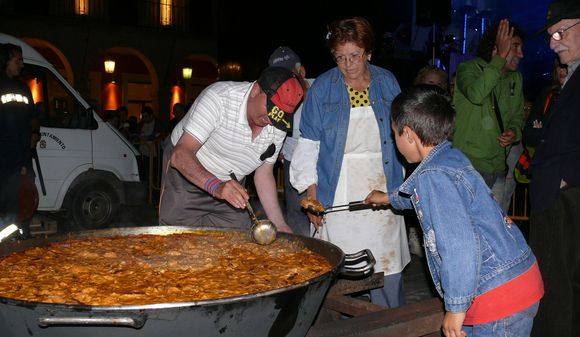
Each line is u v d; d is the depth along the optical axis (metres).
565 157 2.95
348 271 2.59
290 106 2.85
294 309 2.12
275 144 3.28
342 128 3.45
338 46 3.25
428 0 11.20
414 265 6.36
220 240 3.22
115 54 21.31
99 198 8.25
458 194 2.19
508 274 2.30
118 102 21.58
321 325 2.53
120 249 3.01
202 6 22.28
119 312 1.79
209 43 22.23
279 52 4.65
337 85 3.47
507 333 2.32
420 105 2.34
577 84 2.94
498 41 4.29
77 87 20.00
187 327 1.89
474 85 4.31
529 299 2.32
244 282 2.45
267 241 3.00
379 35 13.82
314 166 3.58
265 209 3.49
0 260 2.76
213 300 1.87
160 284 2.40
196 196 3.44
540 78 15.05
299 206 4.43
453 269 2.13
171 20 21.80
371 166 3.52
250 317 1.98
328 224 3.59
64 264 2.71
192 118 3.07
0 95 5.71
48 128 7.64
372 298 3.65
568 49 2.94
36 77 7.49
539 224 3.07
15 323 1.91
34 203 6.21
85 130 8.04
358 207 3.41
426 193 2.23
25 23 19.02
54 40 19.50
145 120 13.95
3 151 5.74
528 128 3.56
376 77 3.50
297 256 2.91
